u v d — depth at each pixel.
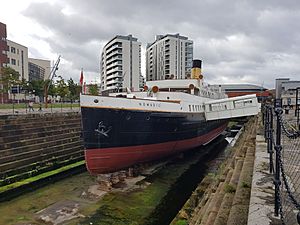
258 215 4.59
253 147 14.22
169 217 12.46
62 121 24.16
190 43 111.19
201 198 10.94
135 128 16.39
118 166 16.95
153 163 19.98
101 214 12.68
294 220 4.31
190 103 20.97
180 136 19.95
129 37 96.25
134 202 14.15
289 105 28.02
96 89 63.34
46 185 16.89
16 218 12.23
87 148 15.76
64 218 12.26
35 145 19.70
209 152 27.45
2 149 17.23
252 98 22.75
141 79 100.81
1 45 60.28
